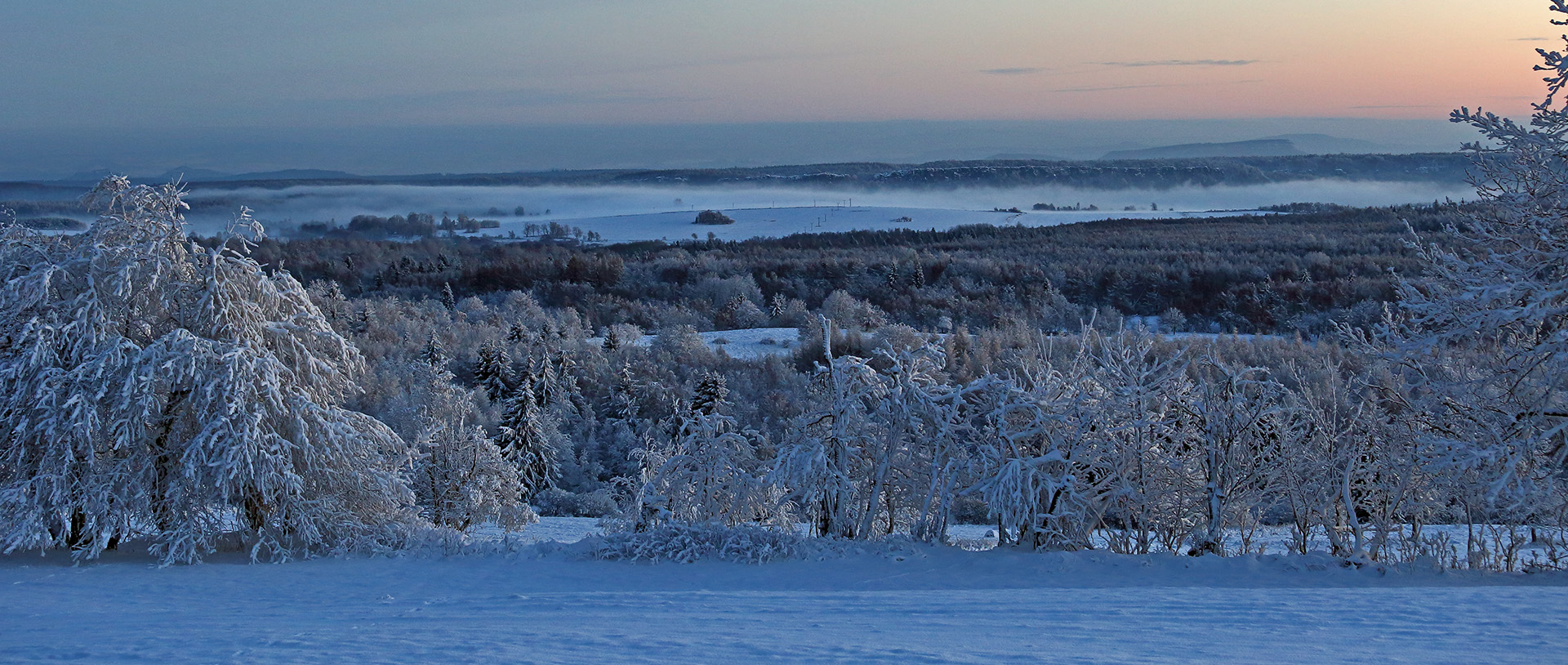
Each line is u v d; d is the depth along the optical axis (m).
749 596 9.88
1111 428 14.72
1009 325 66.12
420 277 94.00
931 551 13.79
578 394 51.97
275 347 15.96
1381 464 13.57
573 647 7.25
